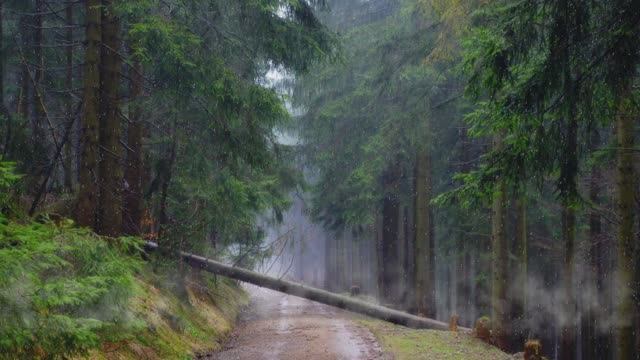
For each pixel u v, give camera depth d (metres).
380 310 18.05
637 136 12.93
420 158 22.03
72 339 5.63
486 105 9.32
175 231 14.20
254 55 14.27
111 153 11.91
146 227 14.92
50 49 15.45
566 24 7.52
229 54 13.91
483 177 8.88
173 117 13.41
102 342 7.30
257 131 14.44
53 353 5.58
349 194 24.20
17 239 5.96
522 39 7.87
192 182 14.19
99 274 7.11
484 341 13.70
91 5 11.40
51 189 12.85
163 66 12.10
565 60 7.58
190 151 13.83
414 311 22.17
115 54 12.17
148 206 14.88
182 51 11.91
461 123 20.44
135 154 14.48
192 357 10.90
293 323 17.56
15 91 16.33
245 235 18.08
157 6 12.21
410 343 13.14
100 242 7.72
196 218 14.54
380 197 23.84
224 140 13.75
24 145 11.39
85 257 7.29
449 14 13.81
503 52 7.77
